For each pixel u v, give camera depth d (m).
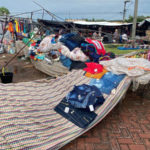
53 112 3.08
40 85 4.04
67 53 5.29
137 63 3.79
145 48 12.52
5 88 3.43
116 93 3.23
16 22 9.30
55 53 5.93
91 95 3.04
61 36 5.89
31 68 7.32
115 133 2.90
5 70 6.52
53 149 2.26
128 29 19.75
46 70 6.11
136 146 2.60
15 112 2.67
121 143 2.66
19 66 7.66
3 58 9.47
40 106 3.16
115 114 3.52
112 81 3.49
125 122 3.24
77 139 2.74
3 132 2.21
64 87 3.93
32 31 9.45
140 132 2.93
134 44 12.85
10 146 2.07
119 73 3.61
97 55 5.36
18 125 2.41
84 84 3.48
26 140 2.22
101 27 19.77
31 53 6.96
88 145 2.61
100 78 3.73
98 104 3.07
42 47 6.24
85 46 5.36
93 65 4.28
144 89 4.20
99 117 2.90
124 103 4.02
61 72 5.53
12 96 3.17
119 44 14.54
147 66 3.65
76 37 5.65
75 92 3.25
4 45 11.32
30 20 9.45
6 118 2.46
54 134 2.48
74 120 2.87
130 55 5.84
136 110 3.70
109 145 2.61
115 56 6.15
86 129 2.73
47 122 2.72
